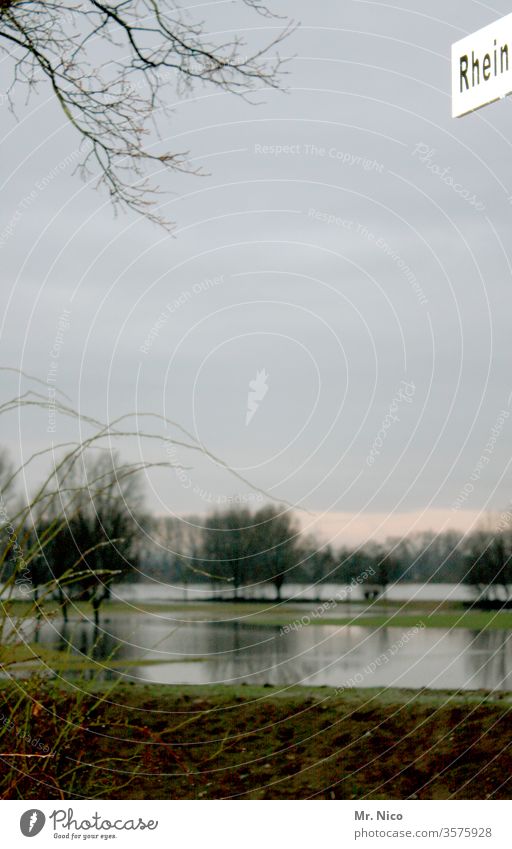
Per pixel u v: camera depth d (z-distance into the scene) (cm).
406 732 705
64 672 402
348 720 751
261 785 601
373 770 643
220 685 881
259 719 743
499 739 683
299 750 679
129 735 564
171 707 741
